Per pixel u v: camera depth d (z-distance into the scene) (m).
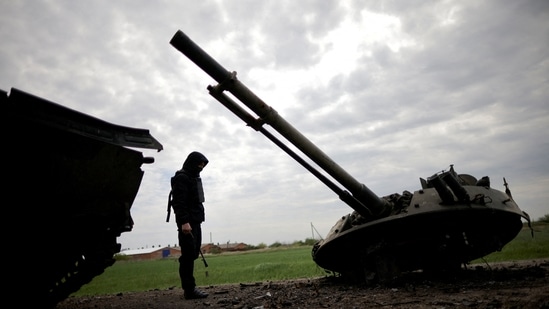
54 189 3.71
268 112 5.09
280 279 9.34
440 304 3.80
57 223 3.83
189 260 5.66
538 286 4.39
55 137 3.56
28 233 3.74
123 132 4.10
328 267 7.23
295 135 5.29
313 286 6.52
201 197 5.74
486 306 3.51
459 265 5.55
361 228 5.57
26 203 3.62
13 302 3.91
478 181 5.86
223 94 5.10
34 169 3.55
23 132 3.38
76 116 3.68
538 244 12.69
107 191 4.14
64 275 4.25
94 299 7.07
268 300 5.21
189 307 4.99
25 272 3.90
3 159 3.38
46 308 4.23
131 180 4.31
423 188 6.05
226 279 10.31
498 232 6.13
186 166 5.79
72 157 3.72
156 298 6.39
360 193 5.56
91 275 4.30
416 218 5.32
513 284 4.71
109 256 4.34
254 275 11.02
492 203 5.28
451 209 5.13
